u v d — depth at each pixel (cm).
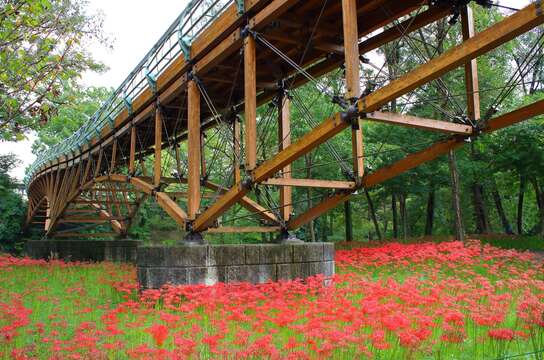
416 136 2019
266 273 1150
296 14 977
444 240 2011
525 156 1905
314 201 2550
